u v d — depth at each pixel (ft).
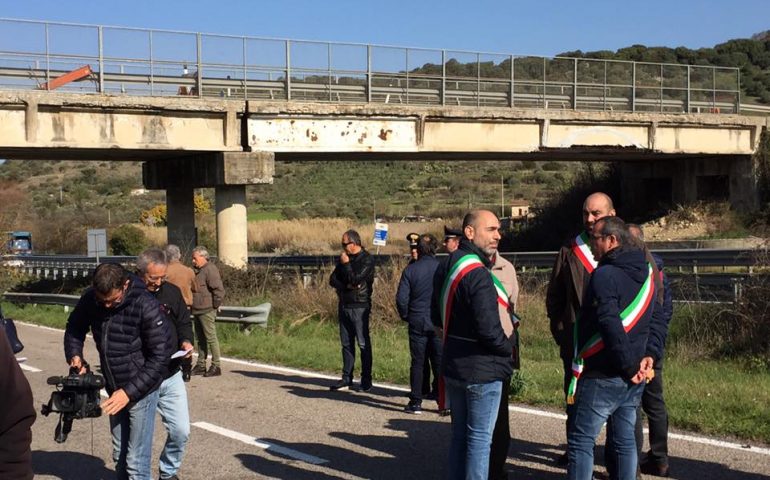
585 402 16.97
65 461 24.62
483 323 17.33
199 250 37.99
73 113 71.51
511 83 91.91
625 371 16.40
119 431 19.04
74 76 72.28
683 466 21.91
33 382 38.60
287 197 268.82
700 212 109.60
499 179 265.75
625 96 99.30
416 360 29.45
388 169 317.22
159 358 18.22
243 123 79.00
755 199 106.63
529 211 143.23
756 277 40.78
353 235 33.42
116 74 73.92
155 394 18.53
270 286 65.98
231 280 67.00
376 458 23.89
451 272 17.97
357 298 33.40
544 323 46.78
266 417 29.27
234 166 78.07
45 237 181.16
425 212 200.75
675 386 30.48
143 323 18.22
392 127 84.28
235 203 81.10
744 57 309.83
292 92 81.66
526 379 31.55
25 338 57.16
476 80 90.38
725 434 24.84
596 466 22.36
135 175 323.57
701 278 50.62
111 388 18.45
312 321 54.44
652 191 123.65
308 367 40.29
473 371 17.60
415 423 28.09
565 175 259.80
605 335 16.39
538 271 63.98
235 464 23.41
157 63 75.56
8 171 338.95
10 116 69.26
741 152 105.70
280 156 87.76
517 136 91.35
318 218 188.44
